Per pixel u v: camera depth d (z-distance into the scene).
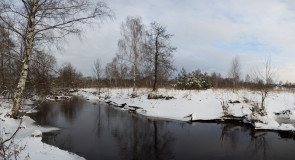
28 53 9.78
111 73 40.88
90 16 9.61
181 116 14.31
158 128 11.59
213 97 16.62
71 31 9.69
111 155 7.37
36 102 19.41
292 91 18.88
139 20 24.80
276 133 10.12
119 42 24.72
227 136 9.80
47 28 9.54
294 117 11.98
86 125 12.32
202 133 10.41
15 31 9.02
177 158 7.17
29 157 5.17
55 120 13.59
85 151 7.76
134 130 11.20
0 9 8.45
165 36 21.34
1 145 4.25
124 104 21.02
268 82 12.52
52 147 6.83
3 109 11.63
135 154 7.53
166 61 21.45
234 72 25.84
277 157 7.20
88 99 30.98
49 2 9.30
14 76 13.27
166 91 20.86
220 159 7.09
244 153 7.63
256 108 11.90
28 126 10.56
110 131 10.91
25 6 9.12
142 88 27.98
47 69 11.60
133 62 24.08
